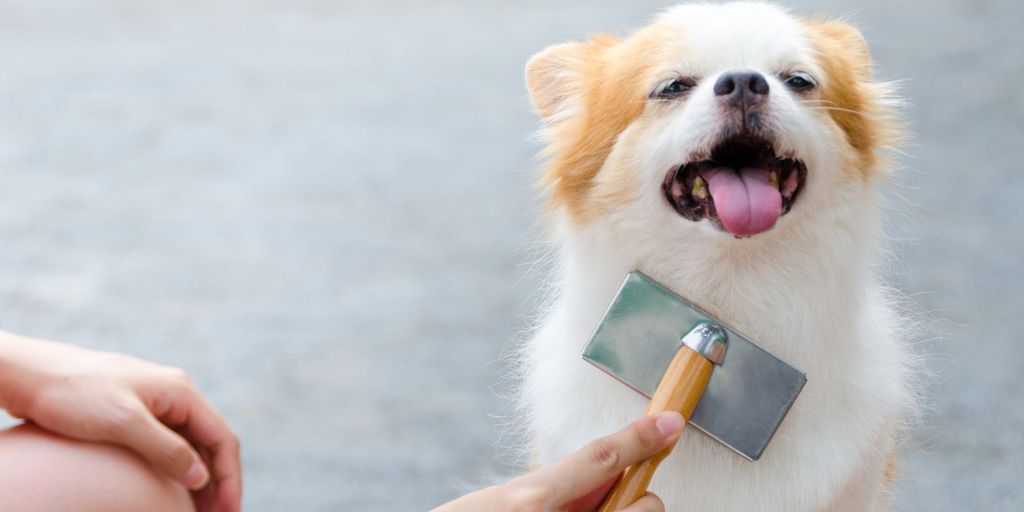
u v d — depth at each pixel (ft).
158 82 13.32
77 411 3.97
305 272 8.74
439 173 10.58
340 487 6.09
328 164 10.91
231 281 8.61
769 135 4.52
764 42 4.68
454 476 6.15
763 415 4.39
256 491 6.10
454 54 14.03
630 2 15.23
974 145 10.25
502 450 6.18
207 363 7.39
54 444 3.94
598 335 4.43
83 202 10.13
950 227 8.76
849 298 4.72
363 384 7.08
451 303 8.13
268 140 11.55
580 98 4.98
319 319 7.98
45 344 4.12
